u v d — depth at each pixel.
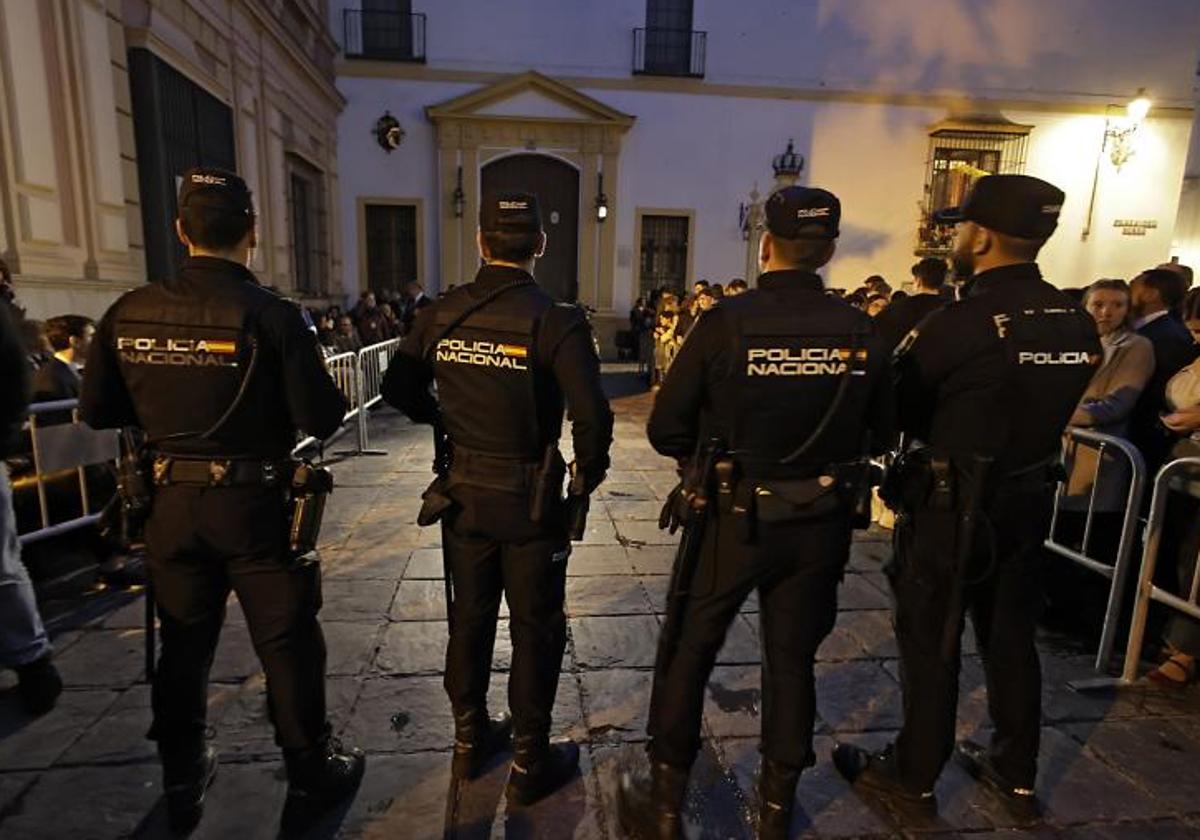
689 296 10.69
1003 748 2.04
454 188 14.08
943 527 1.85
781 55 14.35
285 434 1.83
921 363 1.83
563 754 2.17
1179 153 15.09
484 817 1.99
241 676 2.65
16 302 4.17
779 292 1.72
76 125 5.46
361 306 10.66
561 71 14.10
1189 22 14.68
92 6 5.61
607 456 1.95
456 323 1.87
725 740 2.35
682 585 1.83
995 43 14.55
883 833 1.95
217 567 1.83
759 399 1.68
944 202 15.02
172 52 6.61
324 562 3.78
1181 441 2.75
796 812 2.02
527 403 1.85
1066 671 2.79
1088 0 14.47
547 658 2.00
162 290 1.71
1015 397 1.75
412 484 5.36
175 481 1.72
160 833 1.91
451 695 2.08
